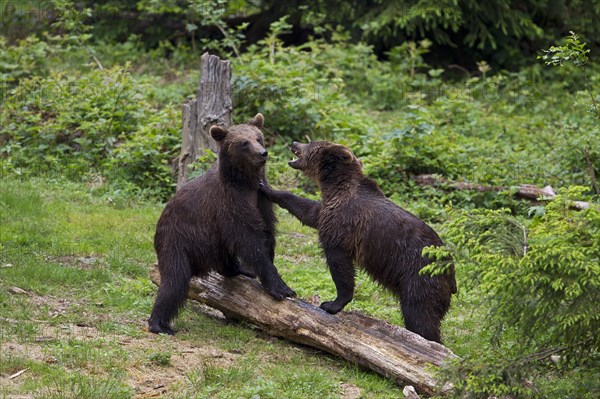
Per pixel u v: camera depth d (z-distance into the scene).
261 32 26.84
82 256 13.87
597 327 8.41
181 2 25.95
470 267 9.09
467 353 10.73
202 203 10.97
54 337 10.02
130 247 14.44
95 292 12.16
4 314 10.70
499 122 23.17
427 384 9.18
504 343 10.96
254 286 11.00
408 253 10.12
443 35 26.73
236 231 10.77
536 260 8.20
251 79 20.55
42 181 17.67
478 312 12.64
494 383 8.36
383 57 28.17
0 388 8.41
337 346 9.98
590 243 8.53
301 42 27.91
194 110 17.52
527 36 27.91
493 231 9.08
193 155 17.45
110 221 15.55
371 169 18.59
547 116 24.44
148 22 27.44
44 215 15.56
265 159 10.59
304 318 10.33
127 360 9.45
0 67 22.22
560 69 27.20
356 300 12.99
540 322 8.56
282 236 15.90
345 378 9.65
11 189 16.55
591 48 29.25
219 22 23.62
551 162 19.88
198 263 11.02
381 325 9.92
